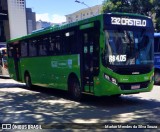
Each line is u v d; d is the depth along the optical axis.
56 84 13.84
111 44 10.30
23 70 18.16
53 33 13.85
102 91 10.32
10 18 52.78
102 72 10.26
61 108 10.52
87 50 11.07
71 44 12.21
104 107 10.48
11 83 22.77
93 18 10.70
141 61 10.75
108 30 10.28
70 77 12.48
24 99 13.18
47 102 12.05
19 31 53.81
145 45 10.96
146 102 11.30
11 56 20.22
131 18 10.76
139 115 8.90
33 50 16.42
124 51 10.46
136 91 10.56
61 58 13.11
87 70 11.10
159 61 16.47
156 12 31.08
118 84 10.26
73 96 12.30
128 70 10.41
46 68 14.81
